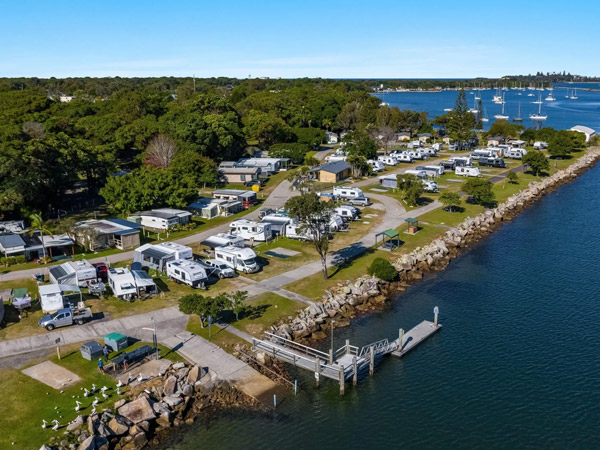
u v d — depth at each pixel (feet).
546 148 570.46
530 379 147.33
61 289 179.52
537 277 224.94
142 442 120.98
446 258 246.88
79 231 237.86
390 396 140.67
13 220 278.26
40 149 287.28
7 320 169.89
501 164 471.62
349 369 148.66
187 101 642.22
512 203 343.87
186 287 199.11
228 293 193.36
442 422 129.90
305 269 221.25
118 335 152.66
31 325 166.50
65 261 226.99
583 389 142.10
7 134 314.14
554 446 120.98
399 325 181.88
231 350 155.94
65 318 164.76
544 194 391.86
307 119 650.43
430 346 167.12
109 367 141.79
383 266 213.87
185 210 302.66
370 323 183.62
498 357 159.43
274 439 123.54
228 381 142.00
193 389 137.49
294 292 197.06
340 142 605.31
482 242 276.41
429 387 144.66
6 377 136.77
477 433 125.70
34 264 222.69
